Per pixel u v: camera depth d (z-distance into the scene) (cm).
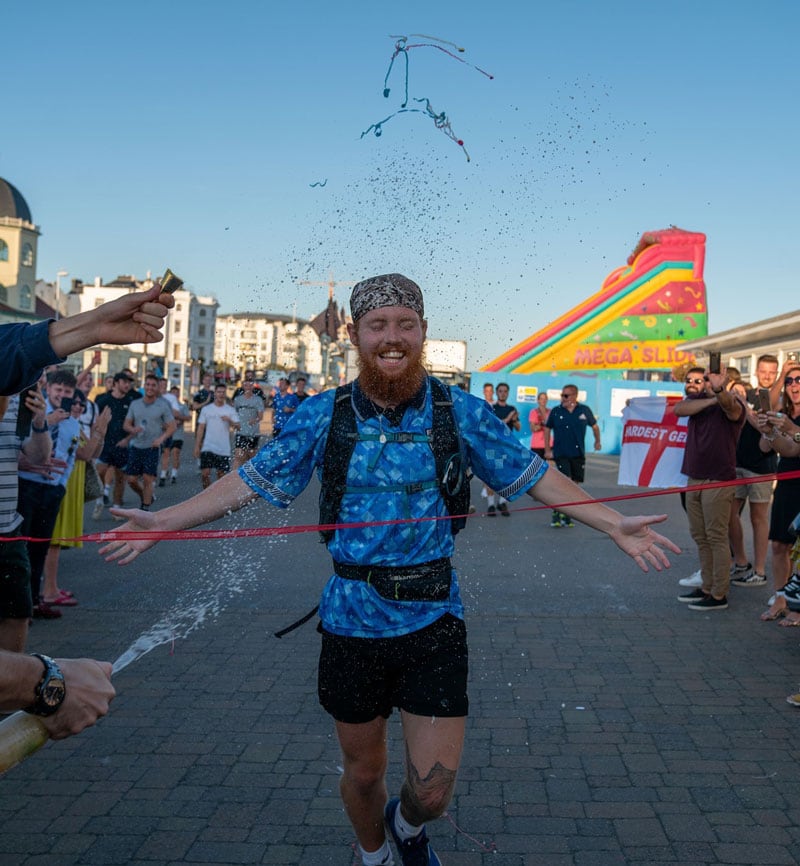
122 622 627
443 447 258
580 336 2609
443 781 247
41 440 564
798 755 401
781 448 599
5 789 367
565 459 1183
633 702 468
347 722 260
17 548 409
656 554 265
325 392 267
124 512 256
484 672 516
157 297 175
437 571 257
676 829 334
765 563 875
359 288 258
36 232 8038
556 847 321
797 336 1822
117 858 315
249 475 262
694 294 2558
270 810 350
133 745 412
